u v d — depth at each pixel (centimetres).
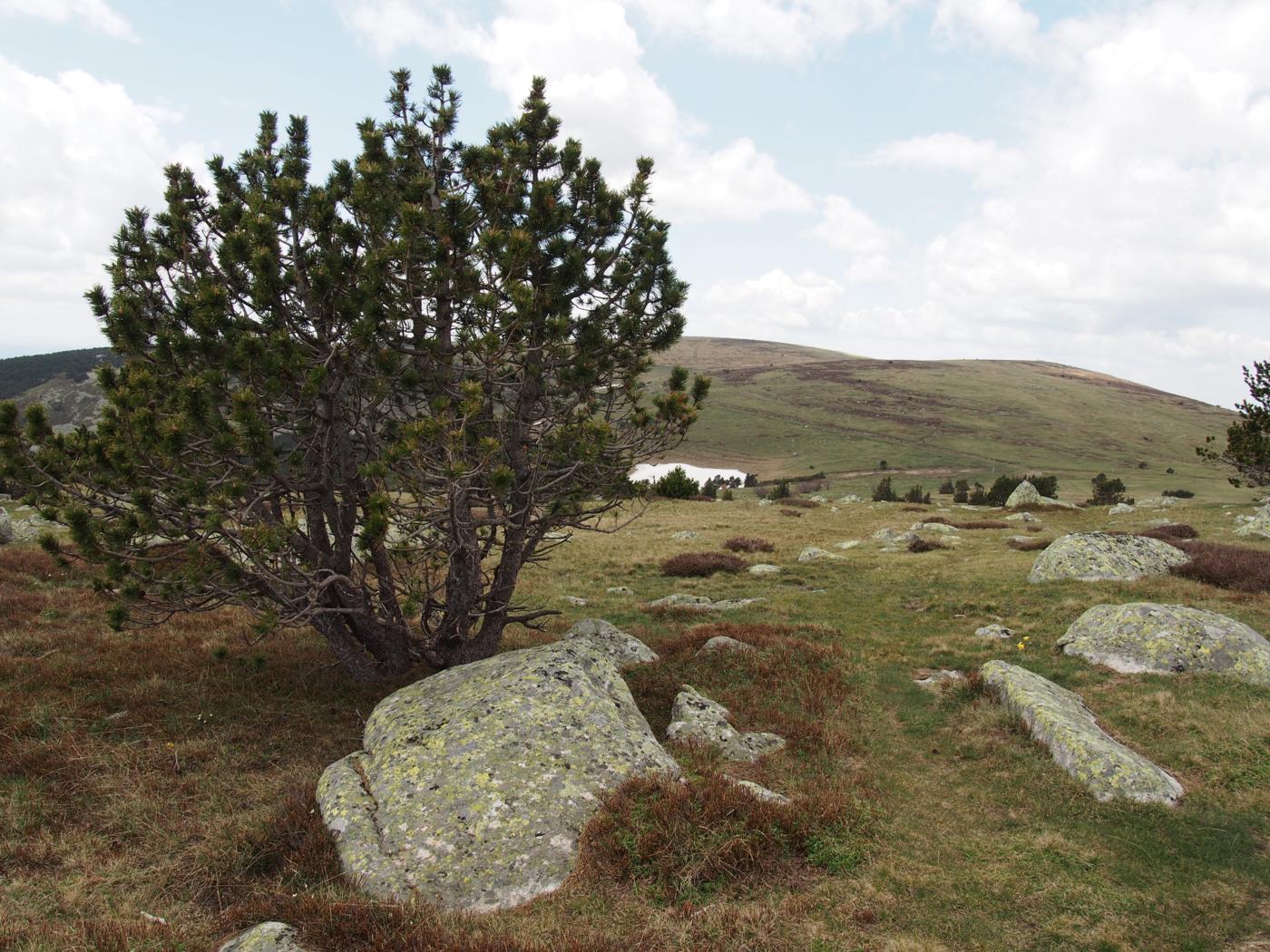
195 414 1062
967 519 4816
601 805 930
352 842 872
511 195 1360
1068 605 2144
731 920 774
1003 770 1190
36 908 748
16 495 1143
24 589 1934
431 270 1233
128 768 1057
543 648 1286
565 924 757
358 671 1462
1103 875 896
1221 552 2491
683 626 2203
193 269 1309
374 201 1246
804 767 1202
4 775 1007
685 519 4991
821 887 853
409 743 1019
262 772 1102
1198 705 1339
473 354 1361
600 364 1430
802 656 1761
